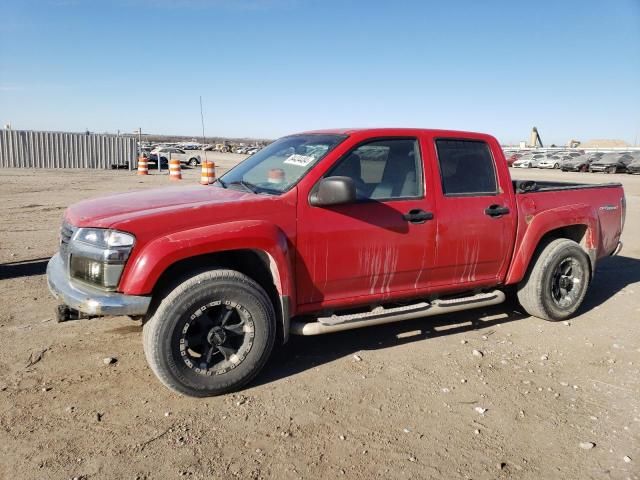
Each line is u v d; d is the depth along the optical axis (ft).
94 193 56.18
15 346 14.40
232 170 16.15
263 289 12.42
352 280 13.64
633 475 9.68
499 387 12.95
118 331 15.64
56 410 11.23
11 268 22.85
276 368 13.73
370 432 10.84
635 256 29.22
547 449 10.43
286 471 9.52
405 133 14.64
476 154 15.80
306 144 14.66
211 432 10.66
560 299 17.70
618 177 113.80
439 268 14.90
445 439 10.68
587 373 13.88
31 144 104.58
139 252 11.28
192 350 12.55
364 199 13.62
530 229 16.42
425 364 14.14
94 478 9.12
